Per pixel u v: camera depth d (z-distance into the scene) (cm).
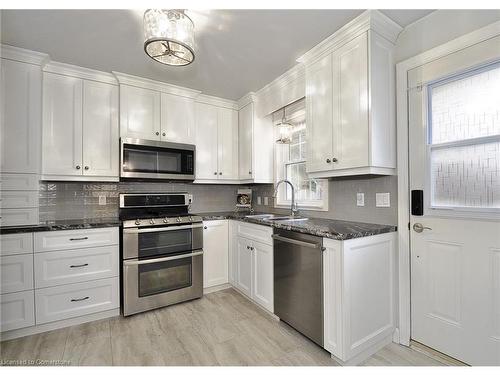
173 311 238
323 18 170
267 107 290
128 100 258
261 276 233
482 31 146
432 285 169
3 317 188
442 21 163
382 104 175
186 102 293
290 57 219
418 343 176
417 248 176
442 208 164
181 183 325
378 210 198
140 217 252
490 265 145
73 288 212
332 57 194
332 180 237
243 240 264
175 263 253
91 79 245
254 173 306
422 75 172
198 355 172
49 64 224
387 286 181
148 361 167
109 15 165
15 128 207
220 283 288
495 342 143
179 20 144
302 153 283
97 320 221
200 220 271
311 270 176
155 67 238
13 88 206
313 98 211
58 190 253
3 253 189
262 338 192
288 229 195
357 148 176
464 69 154
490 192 146
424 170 172
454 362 158
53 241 205
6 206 203
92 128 244
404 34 182
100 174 248
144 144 259
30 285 197
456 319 158
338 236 155
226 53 212
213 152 319
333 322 161
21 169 209
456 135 159
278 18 169
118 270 231
